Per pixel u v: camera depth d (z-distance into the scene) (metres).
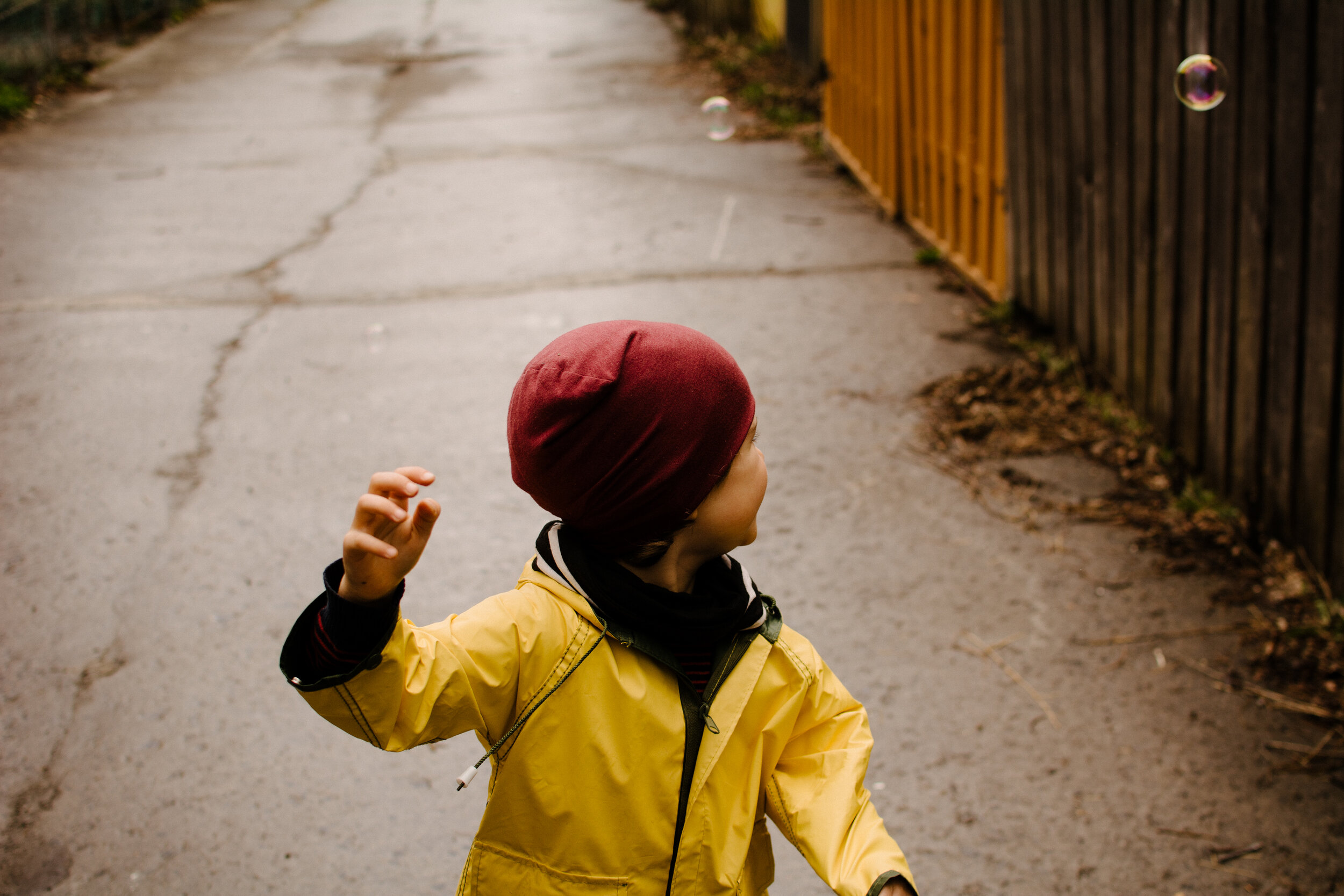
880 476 3.99
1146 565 3.42
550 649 1.32
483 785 2.66
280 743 2.78
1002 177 5.27
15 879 2.38
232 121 10.05
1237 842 2.46
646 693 1.34
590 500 1.29
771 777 1.47
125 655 3.08
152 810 2.57
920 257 6.11
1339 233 2.88
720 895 1.41
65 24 12.62
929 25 6.03
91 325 5.47
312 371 4.93
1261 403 3.36
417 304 5.72
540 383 1.27
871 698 2.90
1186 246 3.70
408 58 12.92
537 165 8.41
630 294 5.78
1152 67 3.80
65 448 4.26
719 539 1.36
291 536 3.67
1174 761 2.68
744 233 6.76
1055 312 4.88
